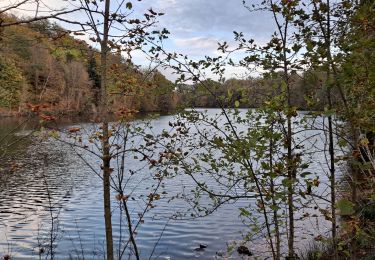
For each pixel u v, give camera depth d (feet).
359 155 14.26
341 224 14.07
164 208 50.19
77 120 17.95
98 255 36.47
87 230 43.80
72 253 36.96
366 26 12.19
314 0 13.50
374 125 13.84
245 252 33.19
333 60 12.48
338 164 17.97
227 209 48.16
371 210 20.47
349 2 13.57
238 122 16.81
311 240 33.71
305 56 14.14
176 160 18.21
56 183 70.95
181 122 17.37
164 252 37.29
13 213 51.26
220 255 34.76
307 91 15.52
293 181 13.26
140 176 70.49
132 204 52.49
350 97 15.31
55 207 54.34
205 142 18.08
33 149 101.45
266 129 14.92
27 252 37.17
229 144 14.61
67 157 95.81
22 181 71.87
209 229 42.16
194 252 36.86
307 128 15.33
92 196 61.31
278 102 14.20
